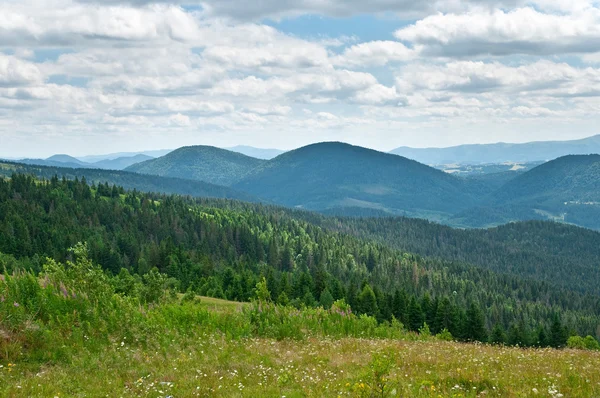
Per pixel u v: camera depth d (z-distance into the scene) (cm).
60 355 1764
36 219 17850
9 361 1653
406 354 2052
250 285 10275
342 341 2605
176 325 2495
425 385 1370
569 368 1689
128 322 2192
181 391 1330
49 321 2041
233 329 2608
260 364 1738
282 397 1244
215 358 1817
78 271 2520
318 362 1812
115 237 18050
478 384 1434
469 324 9306
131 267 13488
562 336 9812
